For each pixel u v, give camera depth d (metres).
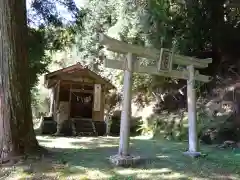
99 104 12.48
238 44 11.60
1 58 5.27
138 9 11.11
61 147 7.26
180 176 4.61
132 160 5.32
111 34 12.27
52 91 13.86
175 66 9.49
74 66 12.09
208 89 11.99
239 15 11.75
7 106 5.21
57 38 10.09
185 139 9.83
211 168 5.25
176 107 12.49
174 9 11.06
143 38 11.28
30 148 5.57
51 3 8.64
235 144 8.27
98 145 8.01
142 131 12.45
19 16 5.46
